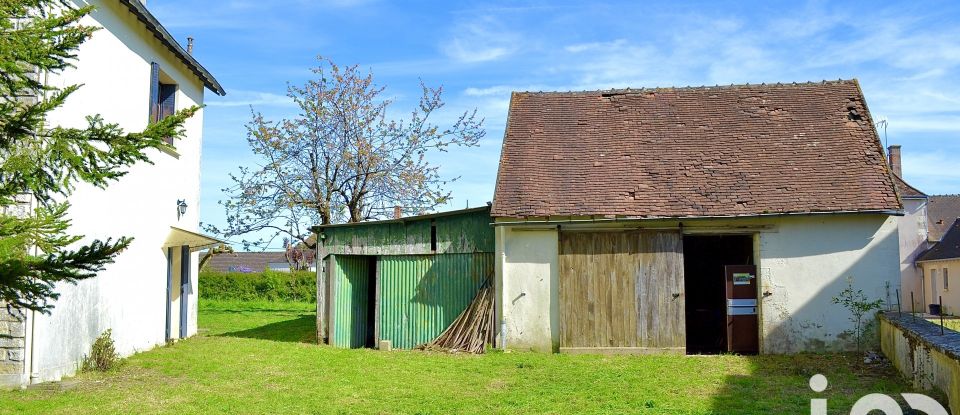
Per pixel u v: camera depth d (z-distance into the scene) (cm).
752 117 1716
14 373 1013
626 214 1473
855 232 1452
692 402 978
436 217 1611
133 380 1114
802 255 1459
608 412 917
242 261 6912
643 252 1490
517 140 1700
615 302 1484
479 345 1511
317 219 2556
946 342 866
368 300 1800
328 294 1680
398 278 1644
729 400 991
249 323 2217
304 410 922
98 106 1180
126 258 1329
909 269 3762
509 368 1280
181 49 1538
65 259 609
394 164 2580
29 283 594
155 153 1473
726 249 1959
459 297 1585
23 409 889
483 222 1577
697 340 1819
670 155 1628
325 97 2522
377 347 1609
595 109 1794
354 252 1686
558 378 1176
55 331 1077
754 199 1480
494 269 1552
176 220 1628
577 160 1636
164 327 1564
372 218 2569
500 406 956
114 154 641
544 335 1496
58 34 661
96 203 1170
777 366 1293
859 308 1429
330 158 2492
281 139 2466
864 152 1573
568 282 1496
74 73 1088
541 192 1545
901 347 1170
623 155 1641
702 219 1459
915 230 3778
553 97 1845
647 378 1175
